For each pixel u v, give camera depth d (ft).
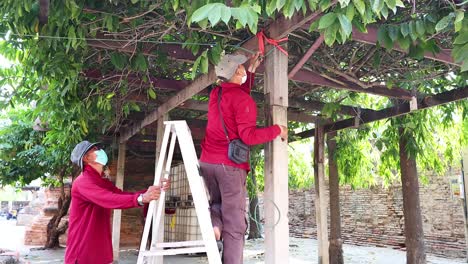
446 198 31.71
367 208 39.50
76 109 16.21
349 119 20.86
